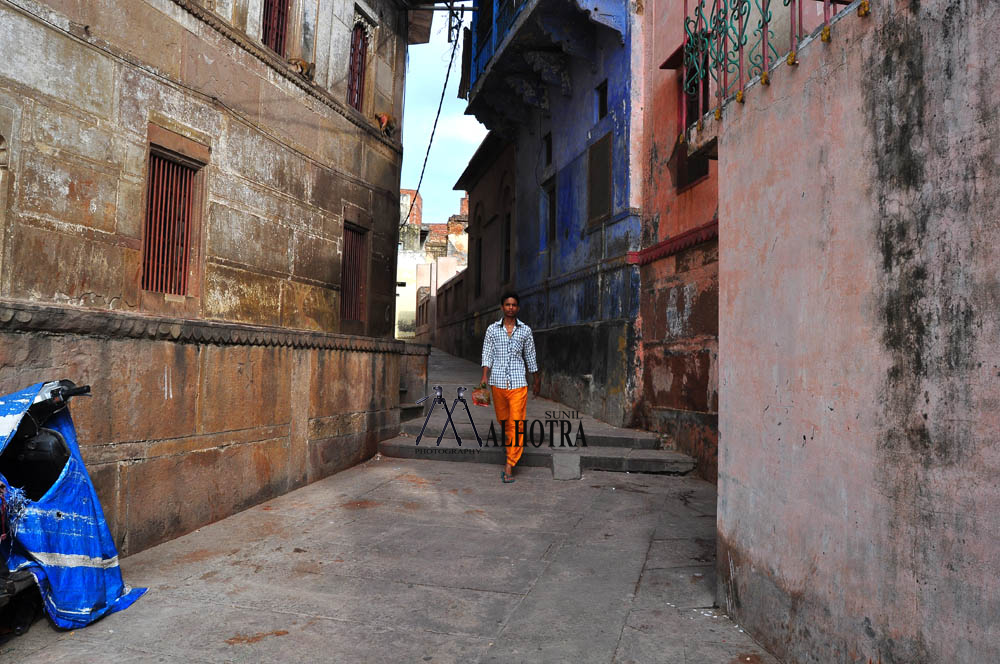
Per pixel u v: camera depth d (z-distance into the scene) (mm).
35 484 3479
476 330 19562
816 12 5688
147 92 5121
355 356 7605
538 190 13039
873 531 2443
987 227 1993
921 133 2264
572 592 3914
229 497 5473
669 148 8297
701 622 3498
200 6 5664
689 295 7641
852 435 2578
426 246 36656
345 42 8289
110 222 4773
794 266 3014
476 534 5062
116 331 4316
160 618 3521
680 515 5633
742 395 3486
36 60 4188
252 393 5766
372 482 6758
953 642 2064
